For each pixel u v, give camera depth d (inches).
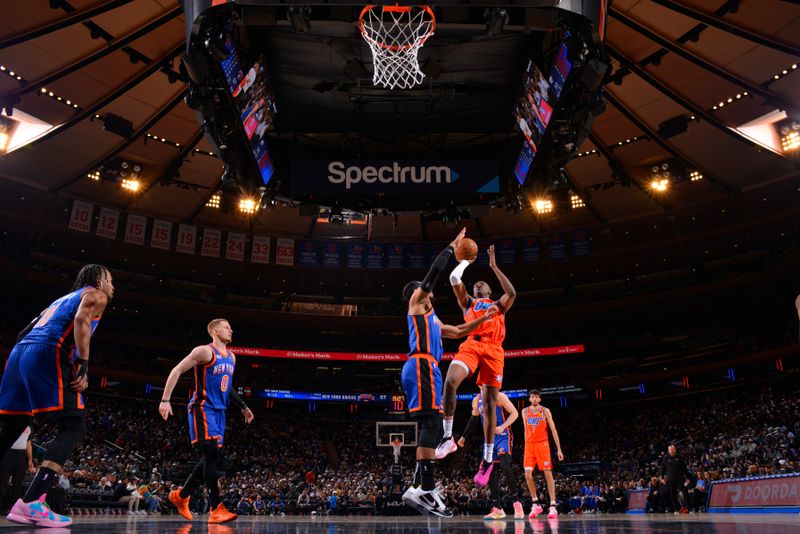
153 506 800.3
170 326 1759.4
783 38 857.5
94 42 881.5
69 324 176.6
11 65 890.7
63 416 173.8
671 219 1472.7
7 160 1168.2
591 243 1577.3
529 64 653.9
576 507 1104.2
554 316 1769.2
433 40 624.7
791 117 1000.9
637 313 1738.4
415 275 1713.8
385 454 1617.9
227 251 1562.5
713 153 1216.8
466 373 233.9
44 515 170.9
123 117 1080.8
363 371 1911.9
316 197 805.9
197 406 263.4
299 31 514.6
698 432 1446.9
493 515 349.4
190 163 1283.2
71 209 1349.7
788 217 1414.9
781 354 1453.0
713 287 1560.0
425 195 821.2
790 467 863.1
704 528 142.9
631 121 1151.0
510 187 808.3
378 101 724.0
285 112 749.9
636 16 892.0
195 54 535.8
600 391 1740.9
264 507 1055.0
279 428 1721.2
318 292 1847.9
